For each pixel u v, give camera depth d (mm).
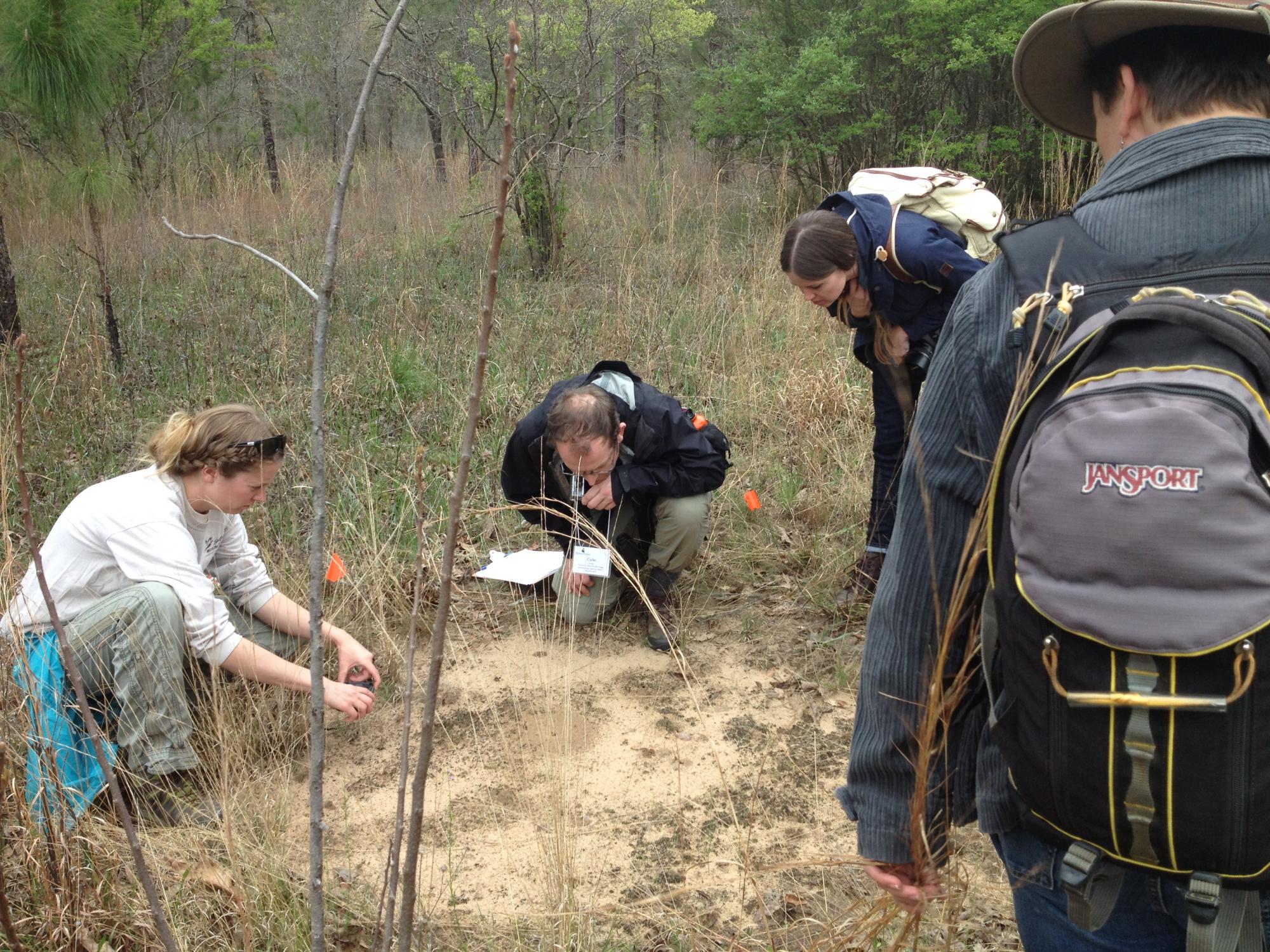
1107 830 1114
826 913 2398
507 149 1188
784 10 9664
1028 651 1139
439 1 9078
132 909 2305
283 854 2580
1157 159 1229
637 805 2906
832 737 3170
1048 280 1183
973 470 1310
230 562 3145
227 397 5355
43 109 5559
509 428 5031
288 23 15312
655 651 3635
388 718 3289
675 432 3453
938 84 9305
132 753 2705
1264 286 1143
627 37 10219
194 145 12789
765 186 9805
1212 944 1102
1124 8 1263
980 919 2402
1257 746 1034
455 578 4016
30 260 8344
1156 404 1061
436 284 7438
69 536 2740
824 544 4109
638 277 7191
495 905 2543
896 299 3207
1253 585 1013
